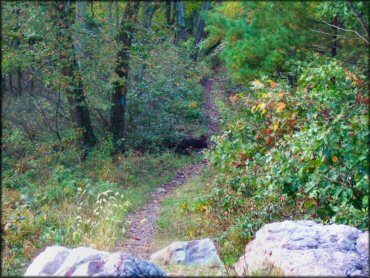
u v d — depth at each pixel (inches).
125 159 598.5
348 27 258.5
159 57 597.6
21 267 292.4
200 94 705.0
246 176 360.2
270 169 319.9
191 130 698.2
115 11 531.8
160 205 475.8
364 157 261.4
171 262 273.9
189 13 588.4
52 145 564.7
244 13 252.1
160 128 690.8
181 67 621.0
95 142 623.2
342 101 297.9
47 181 488.7
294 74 323.3
